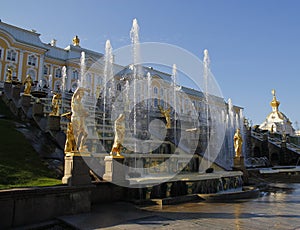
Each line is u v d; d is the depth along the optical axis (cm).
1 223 566
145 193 910
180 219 662
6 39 4128
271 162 3422
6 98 1833
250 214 726
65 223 627
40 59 4453
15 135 1175
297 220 656
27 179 782
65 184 733
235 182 1300
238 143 1534
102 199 864
